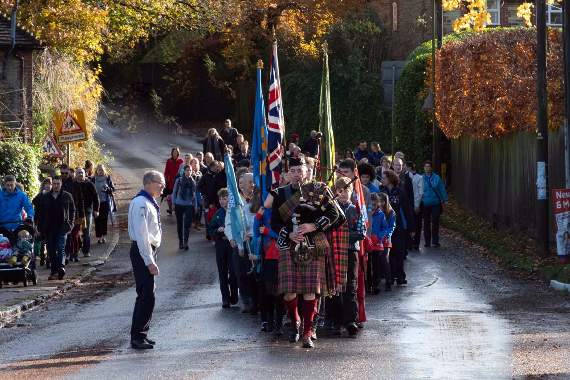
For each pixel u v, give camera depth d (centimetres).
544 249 2395
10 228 2189
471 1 2575
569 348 1352
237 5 4906
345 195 1498
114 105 6619
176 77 6619
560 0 2689
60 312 1812
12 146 3045
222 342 1439
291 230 1378
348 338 1460
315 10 5909
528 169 2739
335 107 5722
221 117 6781
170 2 4559
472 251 2742
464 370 1202
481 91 3022
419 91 4262
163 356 1326
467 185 3631
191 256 2655
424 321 1620
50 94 3872
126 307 1853
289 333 1514
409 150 4294
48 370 1242
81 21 4091
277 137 1677
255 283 1703
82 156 4256
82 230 2709
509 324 1583
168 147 6162
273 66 1705
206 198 2905
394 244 2111
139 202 1387
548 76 2588
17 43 3731
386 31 5959
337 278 1408
